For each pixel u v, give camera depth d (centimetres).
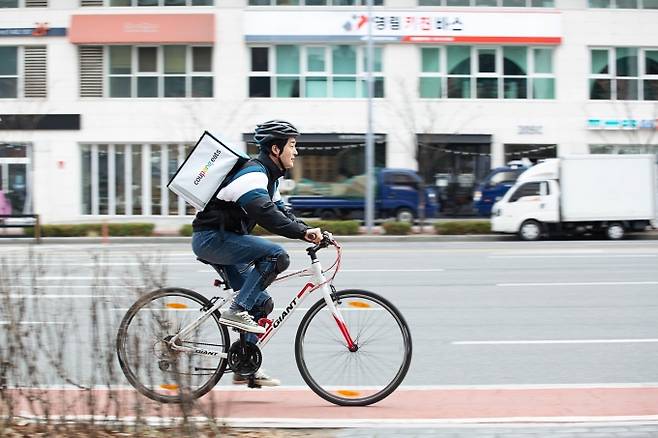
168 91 10419
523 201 7925
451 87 10394
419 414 1730
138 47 10400
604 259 5397
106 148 10450
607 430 1563
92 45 10362
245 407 1775
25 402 1627
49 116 10350
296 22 10281
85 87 10412
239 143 10338
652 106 10494
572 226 8006
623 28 10456
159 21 10244
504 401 1856
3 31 10338
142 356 1603
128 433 1451
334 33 10275
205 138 1664
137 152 10456
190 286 3916
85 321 2838
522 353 2450
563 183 7919
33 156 10350
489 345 2569
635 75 10519
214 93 10375
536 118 10412
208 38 10219
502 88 10450
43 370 1927
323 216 9500
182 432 1451
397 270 4681
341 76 10400
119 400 1504
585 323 2950
